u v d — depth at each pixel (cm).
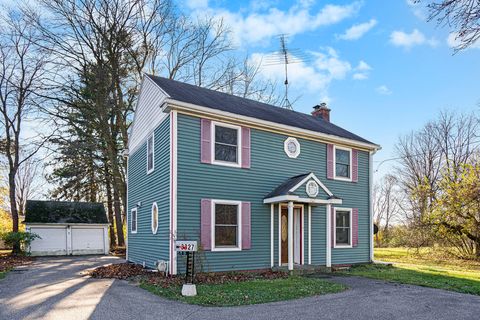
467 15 486
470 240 1972
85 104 2236
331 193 1366
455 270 1437
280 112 1683
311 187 1295
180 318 642
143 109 1534
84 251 2320
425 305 781
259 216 1277
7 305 741
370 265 1536
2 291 898
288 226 1254
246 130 1284
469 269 1505
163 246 1162
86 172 2716
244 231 1225
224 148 1238
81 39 2150
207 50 2550
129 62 2241
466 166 1945
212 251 1148
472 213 1884
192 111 1157
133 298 800
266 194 1306
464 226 1892
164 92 1197
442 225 1977
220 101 1402
